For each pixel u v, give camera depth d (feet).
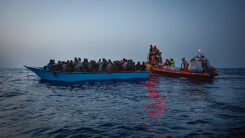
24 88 36.96
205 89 38.91
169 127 14.02
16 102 23.39
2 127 13.80
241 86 46.14
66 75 47.24
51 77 50.65
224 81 62.03
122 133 12.68
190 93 32.76
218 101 25.20
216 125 14.56
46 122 15.12
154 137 11.96
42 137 11.89
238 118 16.65
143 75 63.46
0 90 34.09
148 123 15.02
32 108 20.11
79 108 20.35
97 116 17.10
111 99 26.11
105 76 53.72
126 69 59.36
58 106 21.29
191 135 12.34
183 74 67.10
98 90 35.12
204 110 19.75
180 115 17.60
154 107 21.07
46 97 27.22
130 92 33.14
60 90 34.50
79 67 49.55
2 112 18.26
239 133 12.76
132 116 17.15
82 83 46.24
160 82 53.16
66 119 16.05
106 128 13.73
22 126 14.06
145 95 29.94
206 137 12.01
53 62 49.75
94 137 11.93
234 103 23.81
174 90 36.58
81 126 14.15
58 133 12.62
